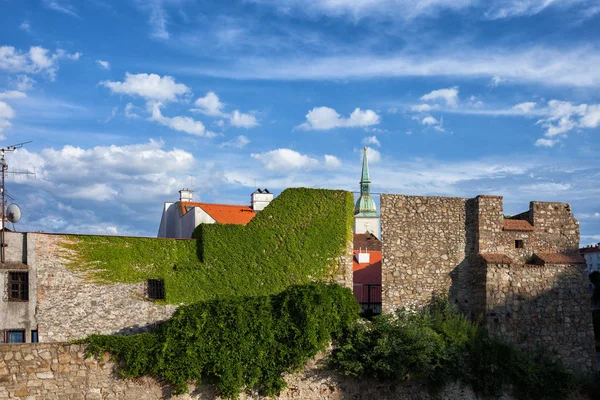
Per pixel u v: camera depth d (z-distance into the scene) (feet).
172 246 103.30
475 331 108.68
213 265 104.27
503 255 117.50
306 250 109.40
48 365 86.43
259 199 173.78
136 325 99.14
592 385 111.04
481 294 114.62
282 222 109.19
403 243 116.37
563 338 114.83
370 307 121.90
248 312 95.09
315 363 98.73
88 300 97.30
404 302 115.03
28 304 94.07
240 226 106.83
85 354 88.02
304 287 101.09
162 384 90.43
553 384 106.42
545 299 115.03
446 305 113.29
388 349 98.53
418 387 102.83
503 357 106.11
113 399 88.33
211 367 91.15
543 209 121.29
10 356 84.94
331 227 111.14
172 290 101.71
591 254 279.28
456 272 118.21
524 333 113.50
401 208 117.29
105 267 98.78
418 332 101.65
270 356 94.79
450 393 103.50
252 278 106.01
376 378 100.94
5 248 94.27
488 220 118.21
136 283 100.32
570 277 116.47
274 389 94.79
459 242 119.03
